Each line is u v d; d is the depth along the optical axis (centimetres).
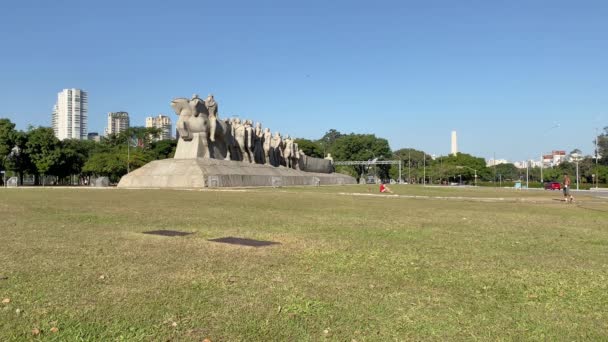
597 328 560
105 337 517
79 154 9419
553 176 12794
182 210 1984
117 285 705
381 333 535
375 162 12631
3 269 801
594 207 2620
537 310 623
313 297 658
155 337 517
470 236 1275
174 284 713
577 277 800
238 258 910
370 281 750
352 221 1627
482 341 516
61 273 775
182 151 5681
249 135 6856
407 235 1278
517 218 1850
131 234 1220
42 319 565
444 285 736
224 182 5134
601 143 11669
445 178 14475
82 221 1524
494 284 746
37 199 2664
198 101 5647
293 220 1631
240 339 514
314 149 13125
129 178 5181
